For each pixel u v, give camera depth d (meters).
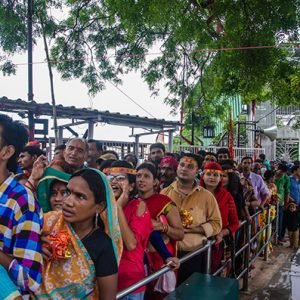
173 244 3.45
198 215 3.90
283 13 9.83
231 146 12.98
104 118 9.16
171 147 11.38
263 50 10.48
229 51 11.05
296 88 12.66
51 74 7.27
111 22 12.78
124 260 2.77
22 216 1.75
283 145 23.16
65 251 1.85
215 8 10.20
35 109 7.74
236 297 3.04
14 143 1.86
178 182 4.09
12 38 10.48
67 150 3.97
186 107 15.11
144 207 3.03
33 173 2.77
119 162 3.04
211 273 4.12
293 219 8.88
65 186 2.71
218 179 4.48
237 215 4.99
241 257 5.58
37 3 10.50
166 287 3.29
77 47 12.67
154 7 10.12
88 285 1.90
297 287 3.33
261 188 7.14
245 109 22.50
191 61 14.54
